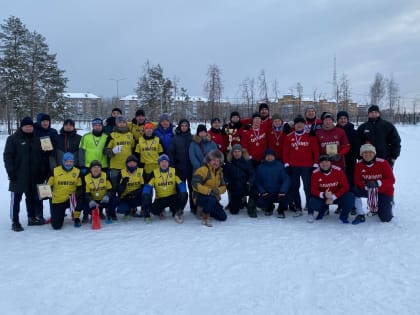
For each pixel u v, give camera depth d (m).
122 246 5.59
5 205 9.00
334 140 7.16
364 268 4.61
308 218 6.85
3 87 34.12
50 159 7.12
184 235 6.12
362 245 5.45
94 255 5.21
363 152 6.75
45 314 3.62
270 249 5.35
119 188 7.07
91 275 4.51
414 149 24.31
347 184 6.75
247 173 7.45
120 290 4.09
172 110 43.09
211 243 5.66
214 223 6.90
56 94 36.09
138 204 7.38
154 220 7.28
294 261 4.87
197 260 4.95
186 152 7.63
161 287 4.15
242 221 7.03
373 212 6.95
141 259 5.02
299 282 4.23
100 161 7.34
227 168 7.50
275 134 7.75
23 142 6.71
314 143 7.26
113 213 7.27
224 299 3.85
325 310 3.61
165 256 5.11
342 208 6.75
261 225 6.69
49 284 4.27
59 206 6.66
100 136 7.41
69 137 7.41
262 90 44.28
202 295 3.95
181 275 4.47
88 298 3.92
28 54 34.38
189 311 3.62
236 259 4.97
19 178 6.63
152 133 7.61
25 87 33.72
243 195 7.53
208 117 43.44
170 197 7.23
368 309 3.61
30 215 7.04
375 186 6.59
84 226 6.87
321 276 4.39
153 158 7.54
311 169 7.35
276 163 7.39
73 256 5.18
